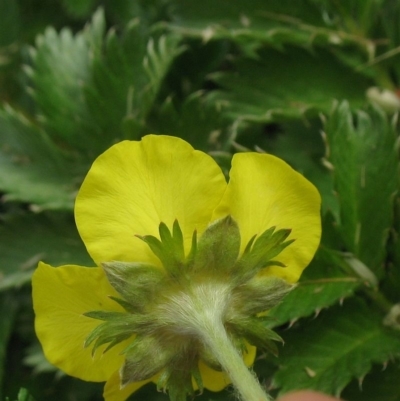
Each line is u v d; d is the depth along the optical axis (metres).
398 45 0.08
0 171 0.08
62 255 0.08
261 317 0.06
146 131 0.08
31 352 0.08
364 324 0.07
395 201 0.07
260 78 0.08
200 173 0.05
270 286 0.05
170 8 0.08
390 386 0.07
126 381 0.05
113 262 0.05
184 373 0.05
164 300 0.05
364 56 0.08
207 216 0.05
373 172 0.07
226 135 0.08
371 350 0.06
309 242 0.06
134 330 0.05
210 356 0.05
